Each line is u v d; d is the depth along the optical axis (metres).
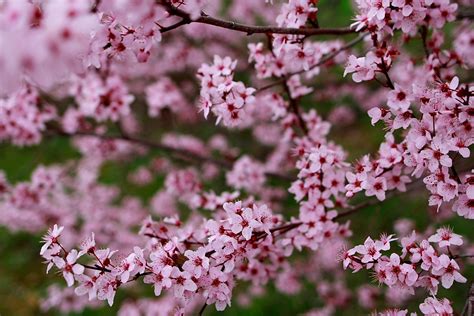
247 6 1.71
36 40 0.82
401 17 0.98
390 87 0.98
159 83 1.44
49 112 1.28
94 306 1.53
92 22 0.83
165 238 1.04
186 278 0.96
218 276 0.97
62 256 1.00
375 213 1.51
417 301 1.28
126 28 0.95
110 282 0.96
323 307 1.46
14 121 1.25
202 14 0.95
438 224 1.34
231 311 1.52
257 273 1.06
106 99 1.25
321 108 1.82
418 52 1.31
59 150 2.09
